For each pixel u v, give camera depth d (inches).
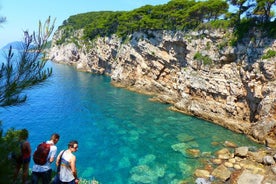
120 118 1679.4
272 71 1413.6
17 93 335.9
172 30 2370.8
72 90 2620.6
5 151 245.3
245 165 995.3
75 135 1327.5
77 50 5629.9
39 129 1402.6
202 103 1831.9
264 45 1504.7
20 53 335.3
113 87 2883.9
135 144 1232.2
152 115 1780.3
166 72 2522.1
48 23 340.2
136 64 2827.3
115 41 3585.1
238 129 1492.4
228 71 1729.8
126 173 940.0
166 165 1011.3
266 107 1389.0
